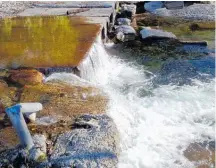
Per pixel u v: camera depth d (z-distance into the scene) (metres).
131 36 7.36
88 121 3.79
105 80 5.61
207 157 3.86
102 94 4.46
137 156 3.68
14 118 3.19
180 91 5.30
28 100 4.26
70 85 4.64
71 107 4.09
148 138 4.02
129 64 6.29
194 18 8.48
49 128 3.68
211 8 9.01
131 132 4.05
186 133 4.25
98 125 3.72
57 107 4.09
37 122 3.78
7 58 5.33
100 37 6.44
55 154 3.29
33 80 4.70
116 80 5.61
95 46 5.89
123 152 3.63
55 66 5.01
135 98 5.02
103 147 3.39
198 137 4.19
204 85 5.50
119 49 6.87
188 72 5.94
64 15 7.48
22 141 3.28
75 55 5.37
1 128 3.69
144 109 4.68
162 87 5.43
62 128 3.69
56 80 4.75
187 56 6.57
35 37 6.18
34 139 3.42
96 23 6.91
